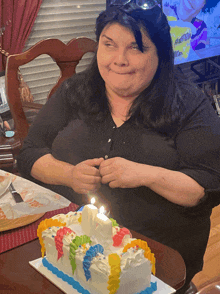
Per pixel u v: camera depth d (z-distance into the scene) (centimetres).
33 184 100
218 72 348
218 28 344
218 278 68
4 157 149
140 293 66
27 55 154
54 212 94
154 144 125
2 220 88
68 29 315
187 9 314
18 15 262
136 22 111
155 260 76
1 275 72
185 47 324
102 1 326
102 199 129
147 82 119
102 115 130
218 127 122
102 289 64
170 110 120
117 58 114
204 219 125
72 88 136
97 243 70
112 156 129
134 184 120
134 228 127
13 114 159
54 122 141
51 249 73
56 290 68
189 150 121
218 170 120
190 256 127
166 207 123
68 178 126
